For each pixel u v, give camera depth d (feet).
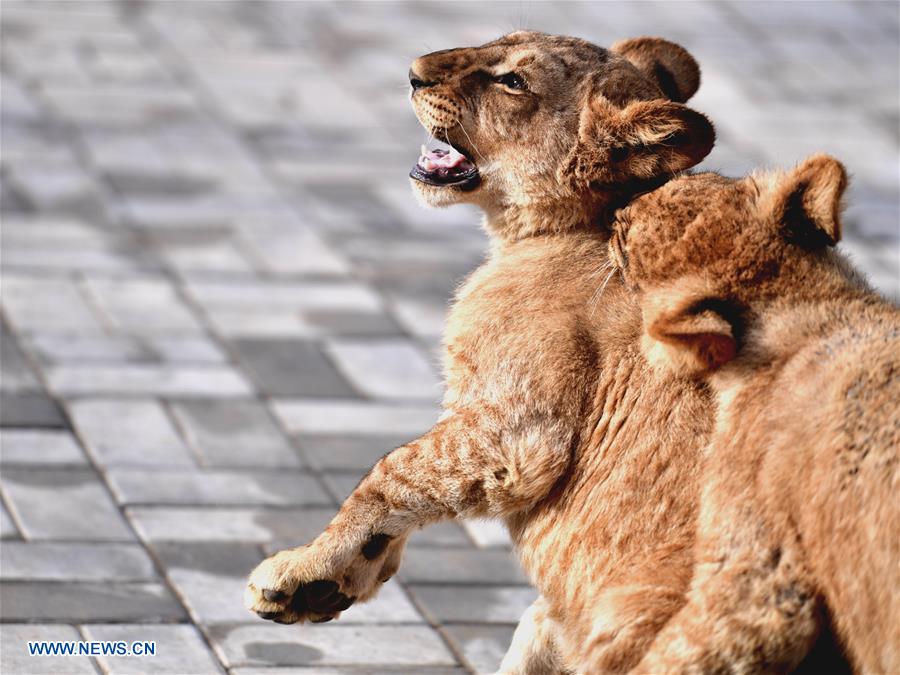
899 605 20.95
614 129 27.30
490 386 26.13
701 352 23.97
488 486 25.90
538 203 28.43
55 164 59.06
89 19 76.48
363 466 39.11
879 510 21.26
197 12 79.61
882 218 59.36
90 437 38.70
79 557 32.86
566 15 80.79
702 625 22.36
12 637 29.45
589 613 25.07
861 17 85.66
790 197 24.64
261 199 58.29
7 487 35.55
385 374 45.16
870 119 70.49
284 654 30.04
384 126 67.15
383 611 32.32
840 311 23.99
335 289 51.13
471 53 29.43
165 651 29.58
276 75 71.51
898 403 21.75
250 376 43.88
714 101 70.69
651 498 24.93
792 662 22.20
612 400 25.67
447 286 52.31
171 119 65.00
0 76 67.31
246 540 34.50
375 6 82.38
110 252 51.88
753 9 85.35
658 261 25.02
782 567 22.15
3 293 47.37
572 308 26.45
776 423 22.89
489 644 31.40
